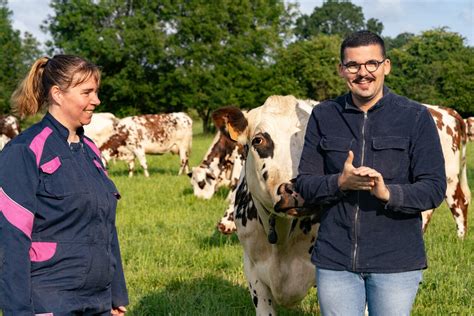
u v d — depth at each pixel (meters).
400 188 2.86
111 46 40.50
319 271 3.14
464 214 8.03
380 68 2.99
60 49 43.41
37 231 2.89
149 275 6.48
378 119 3.04
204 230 8.95
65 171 2.92
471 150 26.19
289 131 3.79
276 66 50.41
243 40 44.03
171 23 42.47
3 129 24.97
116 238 3.29
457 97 62.56
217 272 6.75
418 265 3.00
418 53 69.94
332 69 56.66
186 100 42.22
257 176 3.85
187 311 5.35
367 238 3.00
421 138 2.98
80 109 3.02
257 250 4.36
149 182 15.79
